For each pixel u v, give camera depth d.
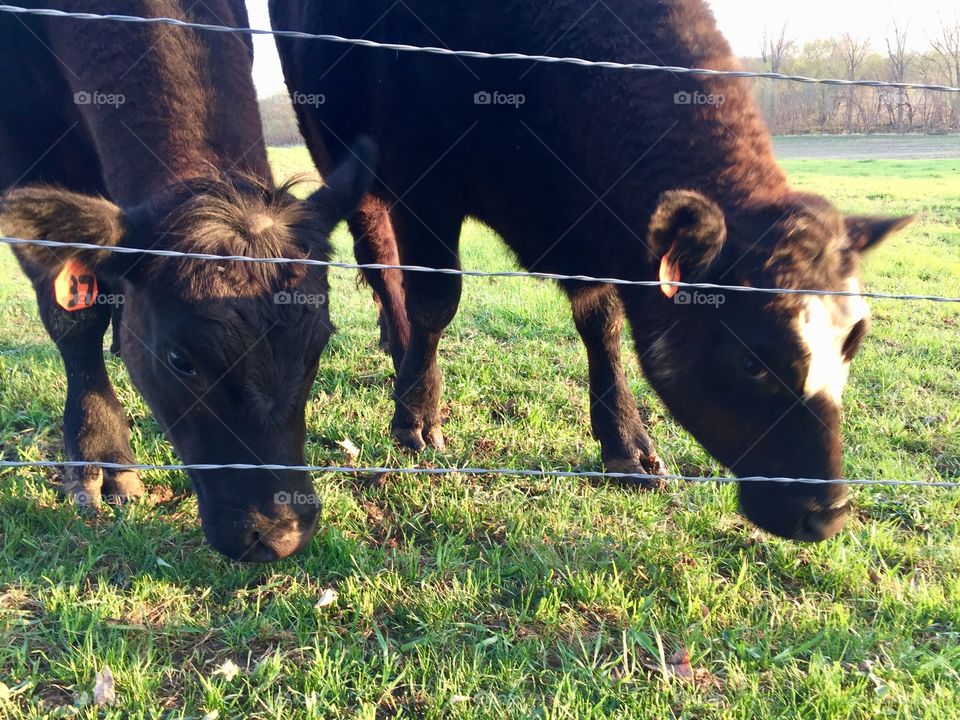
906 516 3.52
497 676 2.45
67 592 2.74
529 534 3.25
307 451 3.88
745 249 2.61
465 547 3.15
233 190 2.55
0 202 2.18
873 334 6.04
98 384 3.40
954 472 3.90
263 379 2.41
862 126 35.66
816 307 2.52
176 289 2.37
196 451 2.53
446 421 4.35
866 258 2.77
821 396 2.65
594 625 2.77
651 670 2.55
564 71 3.24
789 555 3.12
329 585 2.90
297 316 2.42
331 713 2.32
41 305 3.26
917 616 2.81
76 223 2.24
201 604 2.77
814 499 2.71
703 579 2.94
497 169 3.62
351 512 3.35
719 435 2.90
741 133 2.96
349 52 4.06
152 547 3.00
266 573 2.92
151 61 2.91
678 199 2.45
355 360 5.04
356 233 4.69
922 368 5.27
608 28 3.15
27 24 3.42
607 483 3.69
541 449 3.98
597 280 2.49
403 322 4.69
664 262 2.58
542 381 4.84
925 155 25.50
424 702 2.39
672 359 2.93
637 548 3.16
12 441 3.79
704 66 3.03
